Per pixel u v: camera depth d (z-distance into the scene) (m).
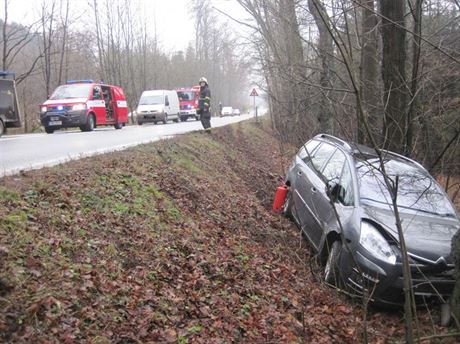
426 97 9.26
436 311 6.07
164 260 6.00
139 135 16.56
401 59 8.90
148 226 6.75
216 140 17.42
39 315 4.02
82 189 6.88
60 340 3.88
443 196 7.28
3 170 7.47
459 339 5.25
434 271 5.86
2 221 5.08
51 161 9.05
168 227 7.09
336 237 6.95
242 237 8.30
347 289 6.39
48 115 18.69
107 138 15.06
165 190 8.63
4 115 17.16
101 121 20.52
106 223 6.24
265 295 6.19
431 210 6.91
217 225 8.41
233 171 14.18
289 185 10.38
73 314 4.22
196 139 15.33
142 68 50.06
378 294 5.91
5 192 5.88
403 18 8.85
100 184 7.38
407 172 7.48
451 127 9.08
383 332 5.66
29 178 6.82
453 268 5.85
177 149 12.30
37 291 4.24
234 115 65.88
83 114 18.91
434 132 9.48
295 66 10.81
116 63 44.03
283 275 7.12
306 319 5.75
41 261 4.73
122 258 5.64
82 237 5.61
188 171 10.80
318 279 6.85
